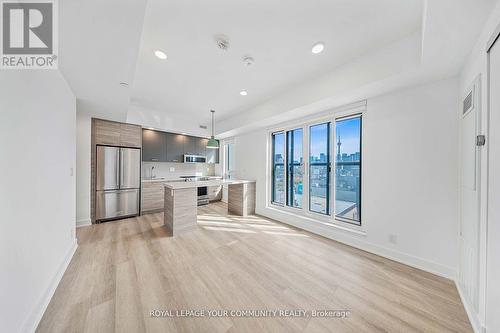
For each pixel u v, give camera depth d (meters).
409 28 1.81
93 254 2.47
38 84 1.53
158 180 4.75
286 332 1.35
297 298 1.70
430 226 2.12
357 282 1.94
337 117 3.14
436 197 2.08
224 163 6.23
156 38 1.96
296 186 4.02
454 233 1.97
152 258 2.39
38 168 1.52
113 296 1.68
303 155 3.72
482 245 1.39
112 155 3.96
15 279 1.17
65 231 2.23
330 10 1.60
